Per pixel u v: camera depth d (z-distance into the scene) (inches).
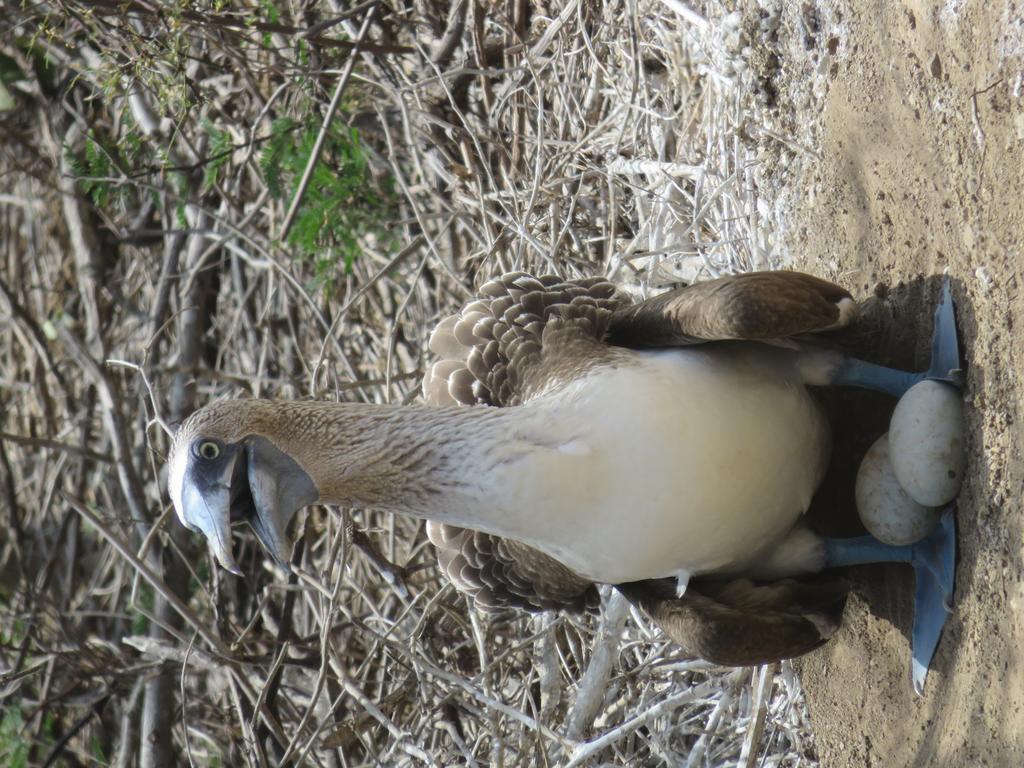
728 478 256.2
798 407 268.8
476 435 258.4
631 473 253.3
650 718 339.3
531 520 258.1
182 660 428.5
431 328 455.8
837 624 276.4
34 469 576.1
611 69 425.1
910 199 266.7
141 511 492.7
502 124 447.8
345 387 418.3
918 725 265.4
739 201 368.5
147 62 416.5
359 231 476.1
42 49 515.2
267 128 484.1
